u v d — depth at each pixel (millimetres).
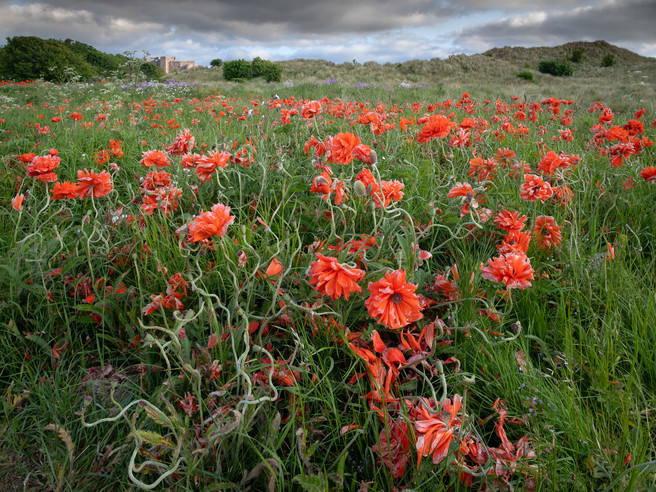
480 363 1659
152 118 7914
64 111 8570
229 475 1290
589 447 1343
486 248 2395
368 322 1789
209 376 1458
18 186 3447
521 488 1249
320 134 4293
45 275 2055
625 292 2072
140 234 2305
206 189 2799
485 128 5586
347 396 1569
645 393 1618
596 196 3230
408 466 1303
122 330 1928
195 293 1964
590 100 13766
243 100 12836
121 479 1361
